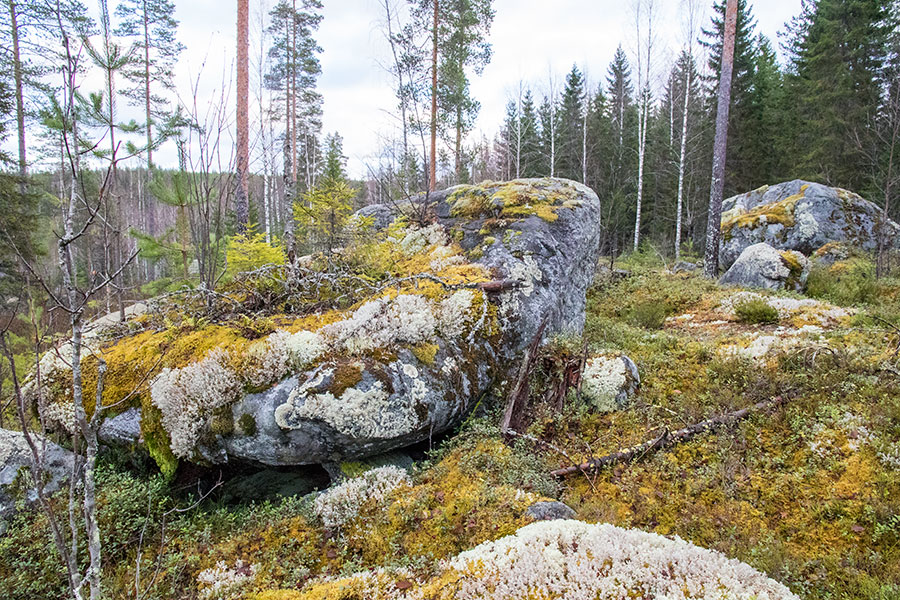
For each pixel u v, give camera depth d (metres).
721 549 3.39
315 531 3.70
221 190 5.32
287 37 19.80
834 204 13.55
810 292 10.19
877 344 5.73
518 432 4.76
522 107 30.98
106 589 3.14
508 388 5.26
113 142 2.95
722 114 12.75
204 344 4.42
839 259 12.09
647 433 4.75
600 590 2.65
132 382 4.40
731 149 25.20
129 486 4.10
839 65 19.75
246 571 3.38
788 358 5.43
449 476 4.08
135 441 4.23
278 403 3.98
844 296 9.20
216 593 3.18
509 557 2.91
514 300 5.67
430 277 5.62
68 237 2.30
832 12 20.95
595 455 4.51
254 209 23.14
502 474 4.11
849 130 18.88
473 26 16.02
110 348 4.96
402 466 4.44
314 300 5.54
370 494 3.92
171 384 4.15
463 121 17.98
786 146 23.08
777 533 3.55
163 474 4.25
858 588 2.97
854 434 4.13
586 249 7.71
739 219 14.55
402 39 9.66
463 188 8.07
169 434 4.10
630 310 10.25
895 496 3.52
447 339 4.90
